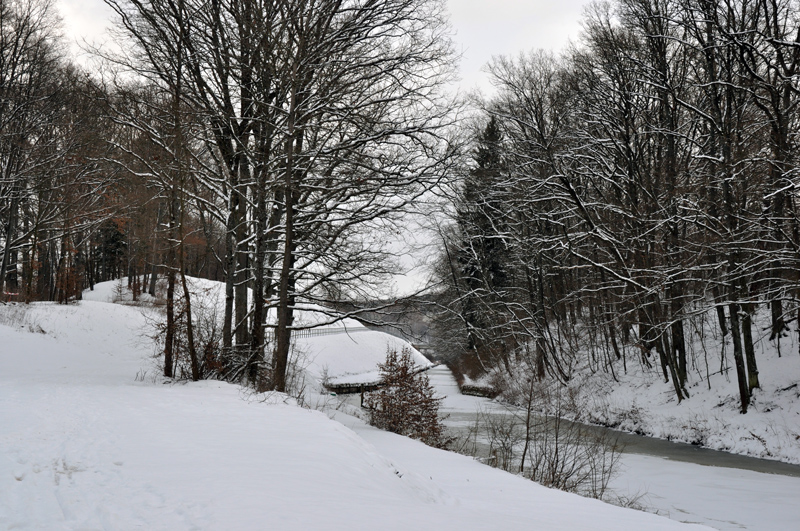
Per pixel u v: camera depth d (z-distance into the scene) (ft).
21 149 114.73
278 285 74.43
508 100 110.93
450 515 22.07
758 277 77.46
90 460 26.61
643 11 87.81
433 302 73.31
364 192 66.74
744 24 71.67
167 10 62.03
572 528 23.63
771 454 61.93
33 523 17.56
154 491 21.16
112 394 53.21
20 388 57.36
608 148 100.53
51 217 125.08
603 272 105.60
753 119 74.59
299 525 16.98
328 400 86.84
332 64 67.21
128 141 67.15
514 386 117.91
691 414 76.74
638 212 91.56
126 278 221.66
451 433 75.97
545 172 106.32
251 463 26.16
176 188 63.46
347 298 72.79
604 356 107.24
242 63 63.77
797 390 67.46
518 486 38.55
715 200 80.23
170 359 66.49
